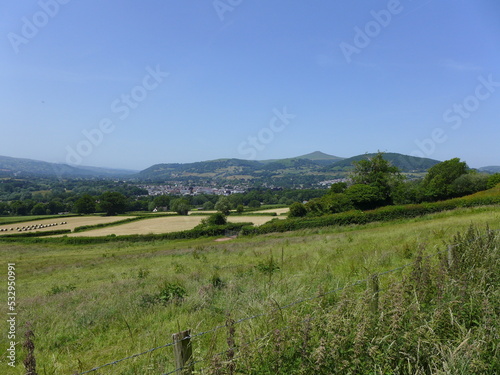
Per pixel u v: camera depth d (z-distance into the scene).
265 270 11.97
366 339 3.48
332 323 3.58
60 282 17.94
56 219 80.31
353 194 53.94
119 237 55.69
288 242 26.69
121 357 5.78
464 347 3.40
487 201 33.34
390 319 3.77
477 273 5.33
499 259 5.92
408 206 36.53
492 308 4.12
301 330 3.59
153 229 66.38
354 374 3.27
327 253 15.41
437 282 4.63
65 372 5.56
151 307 8.77
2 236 60.41
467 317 4.20
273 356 3.41
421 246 5.54
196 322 6.92
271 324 4.41
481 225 16.03
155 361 5.12
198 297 8.70
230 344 3.54
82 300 10.89
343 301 4.02
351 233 28.59
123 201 87.38
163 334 6.52
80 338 7.31
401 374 3.40
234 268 14.56
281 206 95.44
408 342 3.52
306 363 3.31
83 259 32.47
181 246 41.72
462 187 55.91
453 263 5.45
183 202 89.62
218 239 49.25
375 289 4.74
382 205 57.16
